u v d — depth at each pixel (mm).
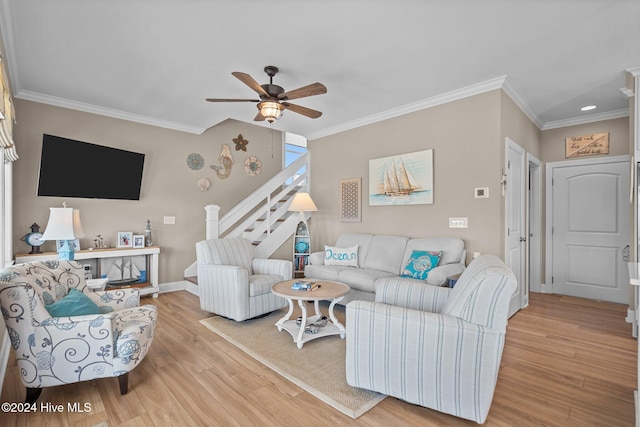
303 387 2152
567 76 3287
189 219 5125
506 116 3533
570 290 4641
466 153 3643
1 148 2615
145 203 4645
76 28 2457
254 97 3830
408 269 3561
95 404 1971
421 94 3785
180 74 3238
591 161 4461
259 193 5250
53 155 3668
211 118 4656
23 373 1880
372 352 1971
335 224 5160
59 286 2328
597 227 4430
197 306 4043
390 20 2357
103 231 4238
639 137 3018
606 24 2398
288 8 2221
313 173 5559
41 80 3369
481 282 1717
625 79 3338
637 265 1945
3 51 2467
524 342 2963
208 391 2113
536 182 4840
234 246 3969
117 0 2135
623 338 3055
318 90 2779
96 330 1985
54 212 2906
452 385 1759
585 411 1922
